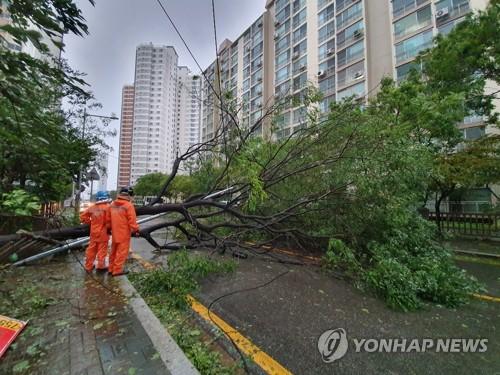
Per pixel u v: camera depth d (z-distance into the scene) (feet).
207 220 24.66
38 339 7.26
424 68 34.91
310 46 85.56
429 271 13.38
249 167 16.14
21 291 10.77
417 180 16.85
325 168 18.69
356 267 14.56
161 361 6.38
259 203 19.24
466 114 30.07
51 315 8.73
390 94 28.14
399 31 63.67
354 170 16.65
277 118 19.36
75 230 17.19
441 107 25.93
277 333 9.34
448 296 12.23
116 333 7.64
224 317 10.57
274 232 19.62
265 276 15.83
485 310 11.66
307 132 19.02
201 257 16.78
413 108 25.85
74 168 27.78
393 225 15.97
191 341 8.75
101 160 44.91
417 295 12.79
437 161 31.04
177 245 21.80
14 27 8.09
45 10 8.53
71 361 6.31
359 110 18.98
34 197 13.91
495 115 32.53
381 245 15.61
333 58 78.33
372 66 69.10
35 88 12.35
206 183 22.44
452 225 36.29
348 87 73.46
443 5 56.18
